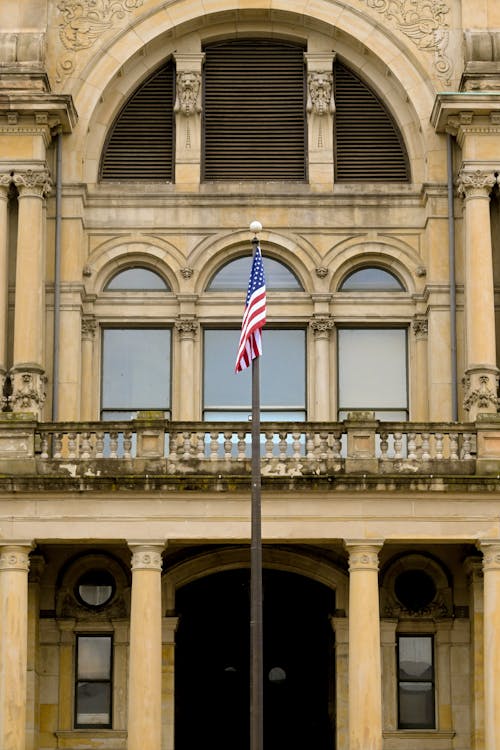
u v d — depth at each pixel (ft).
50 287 179.83
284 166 186.60
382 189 184.96
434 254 181.98
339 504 163.12
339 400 182.19
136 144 187.01
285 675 185.88
